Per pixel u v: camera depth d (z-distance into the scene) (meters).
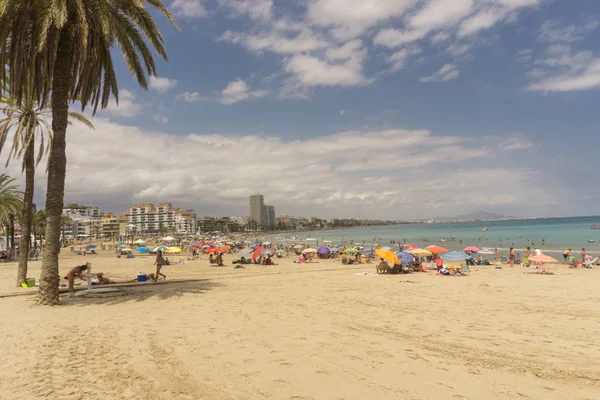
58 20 11.23
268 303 12.70
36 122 17.97
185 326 9.07
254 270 27.16
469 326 9.20
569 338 8.06
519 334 8.41
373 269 27.59
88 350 6.96
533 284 17.67
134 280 19.66
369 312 11.07
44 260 12.50
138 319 9.91
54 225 12.69
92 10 12.57
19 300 13.36
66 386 5.16
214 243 64.44
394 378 5.59
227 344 7.45
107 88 14.83
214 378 5.57
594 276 20.94
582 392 5.14
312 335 8.23
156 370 5.91
